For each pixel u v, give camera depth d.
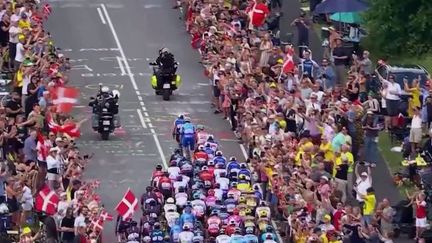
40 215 157.50
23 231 150.25
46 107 174.88
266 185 166.00
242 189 161.62
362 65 187.62
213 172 164.38
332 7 199.88
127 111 195.38
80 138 187.12
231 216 157.50
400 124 180.00
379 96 182.88
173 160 166.00
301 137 170.50
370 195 160.25
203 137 173.75
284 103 175.62
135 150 184.50
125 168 179.62
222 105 191.75
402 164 172.50
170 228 157.25
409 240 160.50
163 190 162.75
